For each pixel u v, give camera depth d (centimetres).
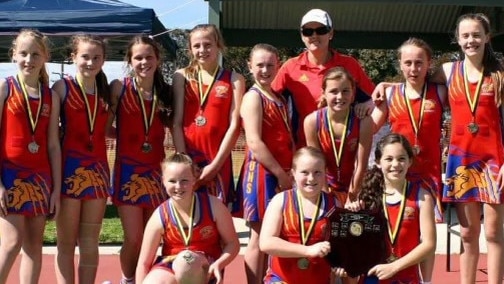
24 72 505
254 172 525
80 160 523
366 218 463
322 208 475
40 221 513
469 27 519
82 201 529
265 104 522
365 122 513
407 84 536
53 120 516
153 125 544
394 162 471
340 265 462
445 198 536
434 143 529
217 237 496
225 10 1143
